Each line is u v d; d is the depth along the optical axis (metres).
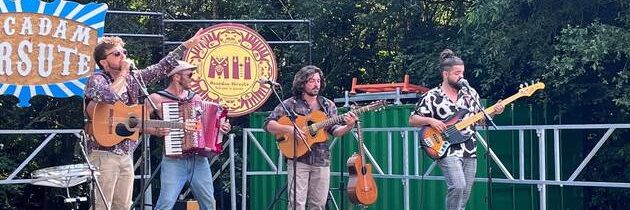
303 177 6.96
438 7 12.73
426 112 6.66
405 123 9.39
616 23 10.23
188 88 6.22
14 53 8.46
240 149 12.95
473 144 6.69
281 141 7.05
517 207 9.23
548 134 9.80
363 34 13.27
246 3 12.66
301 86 7.03
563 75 9.91
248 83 9.19
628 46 9.44
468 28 11.25
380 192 9.91
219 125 6.24
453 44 11.49
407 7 12.20
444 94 6.67
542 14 10.27
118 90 5.79
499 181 8.02
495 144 9.07
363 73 13.52
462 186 6.55
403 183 9.14
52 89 8.59
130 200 6.12
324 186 7.05
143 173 6.00
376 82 13.48
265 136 10.95
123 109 5.96
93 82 5.80
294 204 6.77
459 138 6.58
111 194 5.95
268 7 12.65
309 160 6.96
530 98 10.63
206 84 9.04
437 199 9.27
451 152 6.59
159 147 12.52
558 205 9.77
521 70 10.84
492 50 10.43
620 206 11.02
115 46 5.92
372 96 9.91
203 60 9.04
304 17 12.51
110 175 5.92
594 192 11.08
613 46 9.49
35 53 8.53
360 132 7.62
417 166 8.79
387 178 9.56
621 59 10.20
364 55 13.41
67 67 8.64
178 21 9.14
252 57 9.22
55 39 8.61
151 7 13.01
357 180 7.48
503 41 10.31
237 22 9.20
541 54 10.31
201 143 6.08
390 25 12.94
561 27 10.40
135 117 5.99
